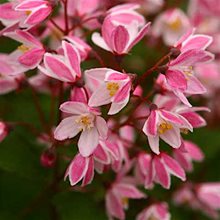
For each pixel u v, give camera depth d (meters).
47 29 0.47
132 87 0.40
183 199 0.51
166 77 0.40
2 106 0.50
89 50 0.43
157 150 0.40
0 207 0.48
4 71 0.43
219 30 0.56
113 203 0.46
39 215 0.48
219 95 0.56
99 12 0.47
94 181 0.46
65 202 0.47
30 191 0.49
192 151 0.46
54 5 0.42
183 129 0.42
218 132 0.53
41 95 0.51
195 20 0.55
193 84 0.41
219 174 0.53
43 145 0.47
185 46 0.41
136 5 0.45
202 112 0.56
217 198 0.50
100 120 0.40
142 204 0.49
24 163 0.46
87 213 0.47
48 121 0.50
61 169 0.45
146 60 0.54
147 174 0.44
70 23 0.47
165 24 0.54
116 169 0.43
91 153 0.40
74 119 0.40
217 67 0.55
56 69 0.40
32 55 0.42
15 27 0.43
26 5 0.41
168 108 0.42
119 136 0.45
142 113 0.46
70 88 0.44
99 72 0.39
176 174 0.43
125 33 0.41
